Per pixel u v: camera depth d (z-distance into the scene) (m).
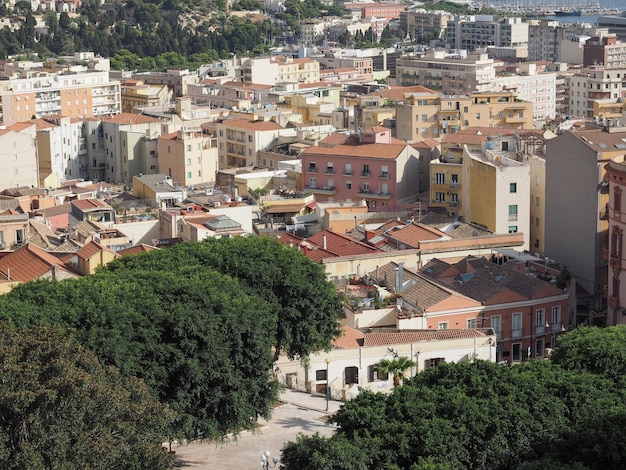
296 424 176.75
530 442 141.62
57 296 165.50
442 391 149.12
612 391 155.50
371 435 140.00
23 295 167.62
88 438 127.12
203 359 158.50
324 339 189.38
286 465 139.38
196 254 195.62
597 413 145.25
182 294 168.38
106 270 186.50
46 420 125.69
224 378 159.38
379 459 136.25
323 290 190.00
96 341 153.50
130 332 157.38
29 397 123.31
